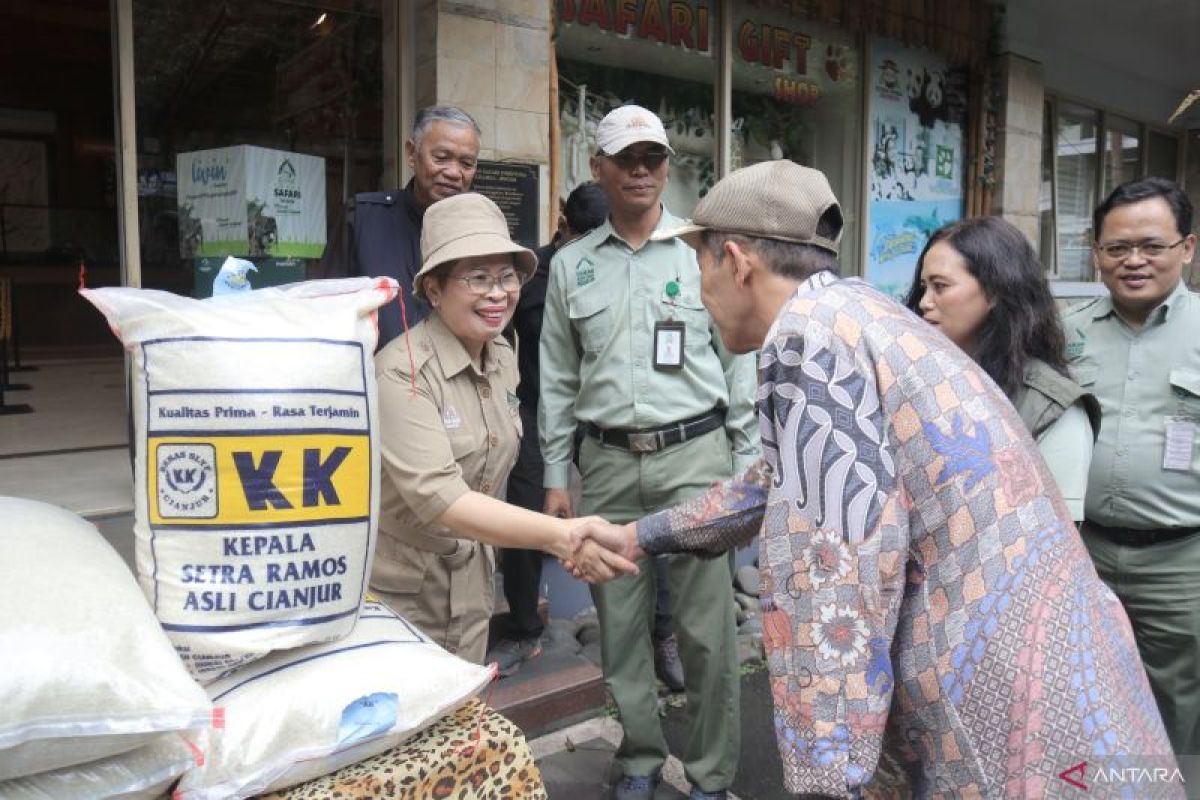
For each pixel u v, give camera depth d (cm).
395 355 164
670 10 468
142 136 375
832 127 556
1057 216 744
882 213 588
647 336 229
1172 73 782
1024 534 117
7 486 352
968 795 117
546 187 385
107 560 124
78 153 1336
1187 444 204
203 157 353
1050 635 114
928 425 117
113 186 1363
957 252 177
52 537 124
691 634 228
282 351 125
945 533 117
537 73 377
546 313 249
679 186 486
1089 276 797
